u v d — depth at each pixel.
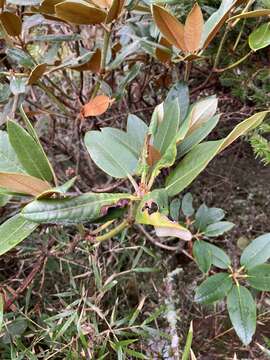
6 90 0.50
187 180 0.31
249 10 0.51
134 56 0.57
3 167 0.35
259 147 0.44
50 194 0.30
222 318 0.53
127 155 0.37
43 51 0.64
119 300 0.54
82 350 0.43
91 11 0.38
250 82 0.57
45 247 0.48
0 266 0.55
